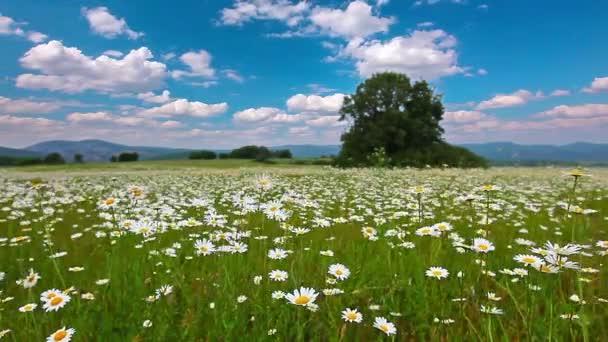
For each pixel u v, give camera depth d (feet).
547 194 42.70
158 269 12.52
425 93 166.91
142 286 10.87
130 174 84.74
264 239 14.66
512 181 57.93
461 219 25.04
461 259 13.85
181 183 55.77
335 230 20.59
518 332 8.37
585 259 13.84
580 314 7.33
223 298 9.87
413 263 12.93
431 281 11.50
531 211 29.94
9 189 42.14
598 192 43.65
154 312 9.02
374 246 15.79
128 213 23.56
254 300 10.05
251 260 13.35
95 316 9.23
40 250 17.93
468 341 8.47
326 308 9.81
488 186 12.10
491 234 19.88
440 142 161.27
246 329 9.01
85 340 8.36
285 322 8.77
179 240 16.67
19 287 12.30
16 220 27.30
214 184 53.83
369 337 8.93
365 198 37.17
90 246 18.61
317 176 68.69
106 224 21.95
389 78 167.43
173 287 10.98
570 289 11.03
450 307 9.78
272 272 11.13
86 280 13.12
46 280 13.10
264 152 262.26
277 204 14.69
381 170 74.38
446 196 34.27
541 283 10.34
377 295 11.03
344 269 10.41
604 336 8.25
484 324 8.40
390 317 9.75
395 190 40.45
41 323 8.95
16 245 17.56
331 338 7.93
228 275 10.75
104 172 97.19
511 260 13.83
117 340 8.13
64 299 8.98
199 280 11.79
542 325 8.57
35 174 84.53
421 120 162.81
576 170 11.44
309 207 28.12
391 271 12.14
